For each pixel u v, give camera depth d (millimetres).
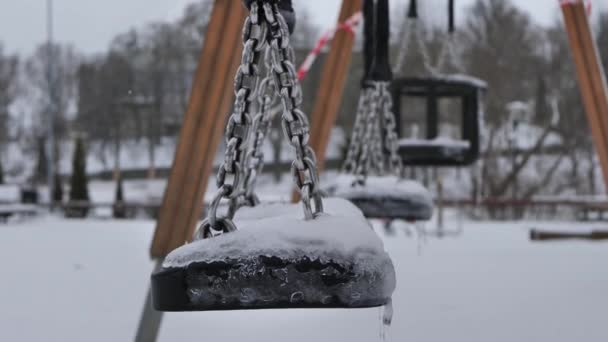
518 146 29891
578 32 4840
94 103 45188
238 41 3162
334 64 5363
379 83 3500
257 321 3672
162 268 1387
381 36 3449
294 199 5133
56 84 47656
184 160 3199
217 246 1365
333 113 5402
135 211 23844
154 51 43625
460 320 3570
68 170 44469
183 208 3219
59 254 8086
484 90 5320
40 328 3426
